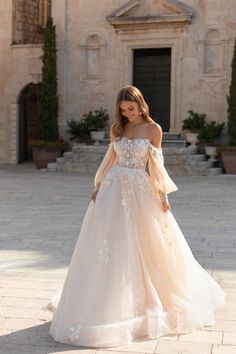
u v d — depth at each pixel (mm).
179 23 22656
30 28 27688
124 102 4926
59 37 24500
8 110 26422
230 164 20531
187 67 22922
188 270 5113
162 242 4914
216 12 22328
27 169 23281
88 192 15414
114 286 4617
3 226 10438
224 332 4824
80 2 24281
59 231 9891
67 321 4617
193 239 9055
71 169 22219
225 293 5977
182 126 22594
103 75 24203
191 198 14047
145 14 23203
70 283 4746
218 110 22547
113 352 4398
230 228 10031
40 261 7605
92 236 4754
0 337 4738
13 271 7031
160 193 4996
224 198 14047
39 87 26531
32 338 4715
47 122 23531
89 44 24344
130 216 4824
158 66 23891
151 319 4660
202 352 4387
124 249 4703
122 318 4598
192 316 4855
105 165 5168
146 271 4812
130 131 5047
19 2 26656
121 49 23844
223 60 22328
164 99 23922
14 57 26094
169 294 4902
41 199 14055
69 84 24672
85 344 4504
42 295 5945
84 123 23391
